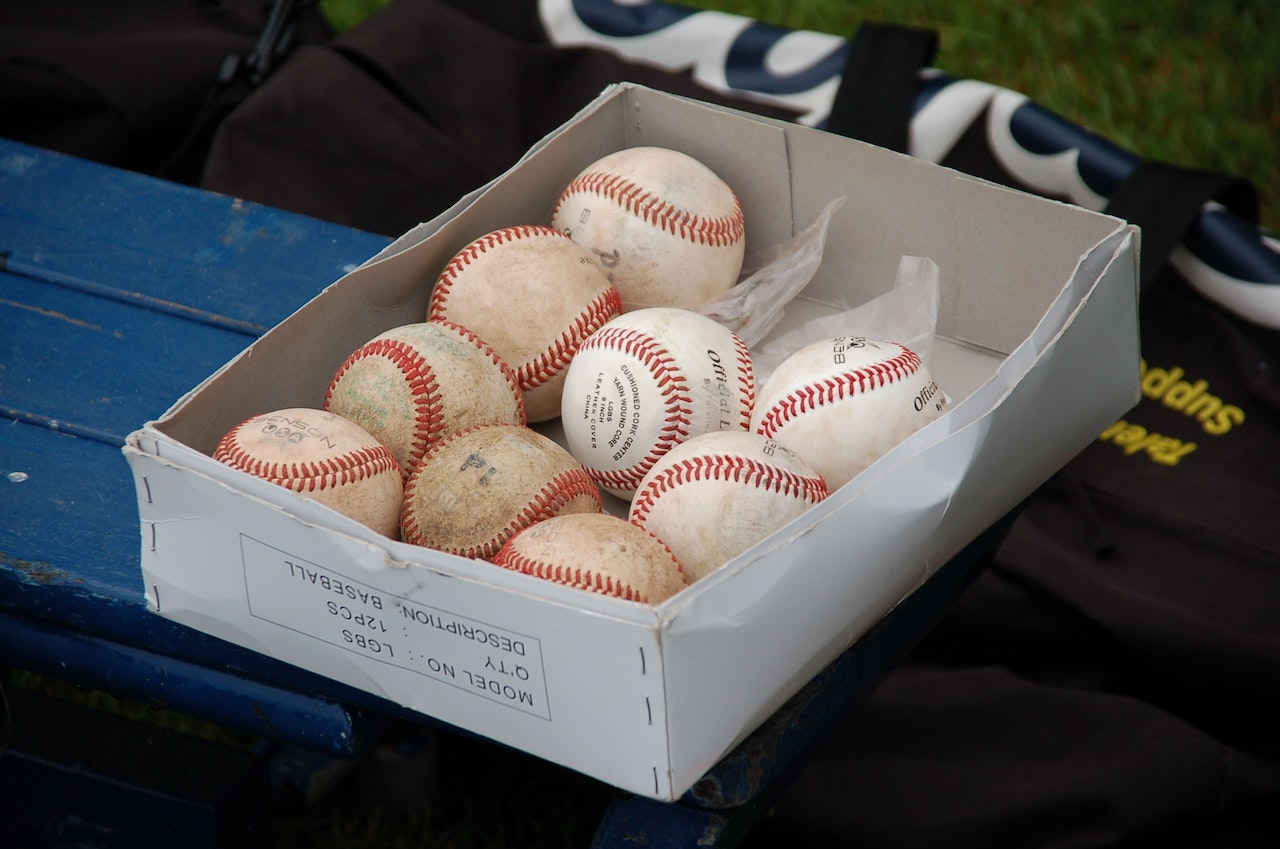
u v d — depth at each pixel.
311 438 1.44
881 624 1.47
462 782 1.73
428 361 1.49
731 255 1.58
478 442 1.46
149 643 1.46
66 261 1.62
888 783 1.61
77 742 1.56
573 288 1.54
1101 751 1.60
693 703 1.36
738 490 1.45
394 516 1.46
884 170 1.56
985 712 1.62
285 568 1.40
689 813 1.42
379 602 1.39
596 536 1.41
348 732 1.44
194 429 1.45
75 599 1.46
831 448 1.49
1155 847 1.58
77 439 1.53
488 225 1.57
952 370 1.58
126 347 1.58
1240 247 1.68
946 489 1.42
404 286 1.53
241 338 1.59
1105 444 1.69
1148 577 1.64
